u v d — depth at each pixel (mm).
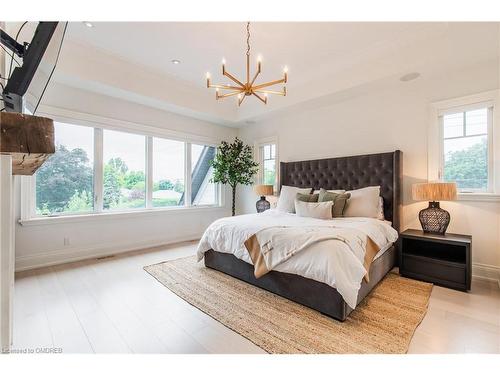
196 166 5172
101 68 3277
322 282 1952
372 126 3613
